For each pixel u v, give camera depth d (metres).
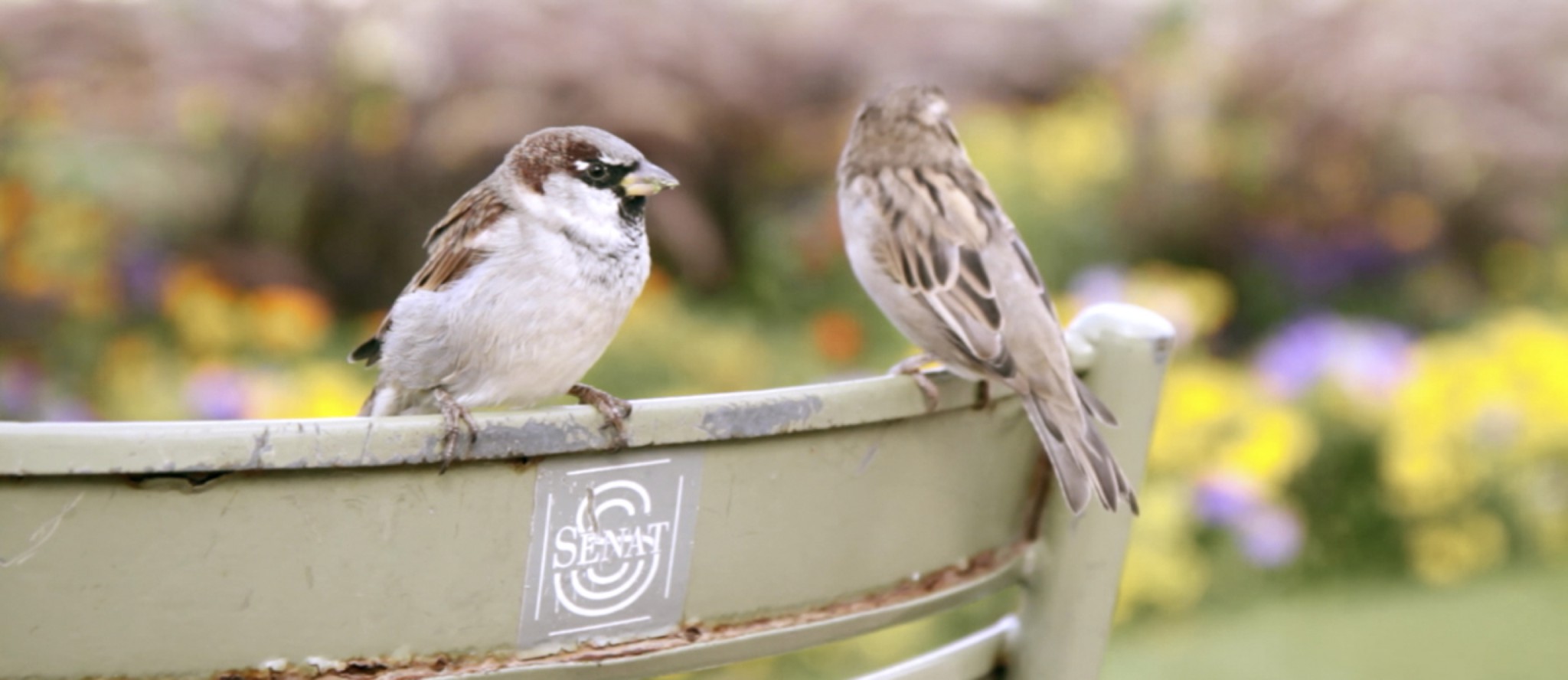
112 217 10.90
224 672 2.72
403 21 11.79
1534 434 10.84
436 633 2.88
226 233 11.54
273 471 2.66
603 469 2.96
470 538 2.87
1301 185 13.37
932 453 3.46
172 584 2.65
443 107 11.69
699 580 3.13
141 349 10.16
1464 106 13.66
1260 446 10.10
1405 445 10.40
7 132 10.98
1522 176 13.84
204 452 2.59
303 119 11.70
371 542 2.78
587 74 11.77
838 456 3.25
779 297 11.84
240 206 11.58
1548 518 10.85
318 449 2.67
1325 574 10.38
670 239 11.92
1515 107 14.04
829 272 11.82
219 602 2.69
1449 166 13.47
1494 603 9.95
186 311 10.32
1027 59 14.05
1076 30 14.20
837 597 3.34
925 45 13.57
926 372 3.41
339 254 11.77
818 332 10.83
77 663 2.63
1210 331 12.23
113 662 2.65
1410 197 13.55
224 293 10.63
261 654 2.74
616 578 3.03
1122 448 3.97
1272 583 10.09
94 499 2.56
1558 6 14.73
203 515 2.64
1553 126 13.96
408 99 11.70
